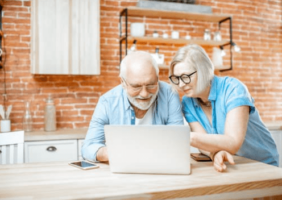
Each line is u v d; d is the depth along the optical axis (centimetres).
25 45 300
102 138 157
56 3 275
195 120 164
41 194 93
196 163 134
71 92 313
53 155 259
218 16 338
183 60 143
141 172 117
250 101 137
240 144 128
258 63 388
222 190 102
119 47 329
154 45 341
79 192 95
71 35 279
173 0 332
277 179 108
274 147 166
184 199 98
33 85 302
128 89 141
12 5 296
